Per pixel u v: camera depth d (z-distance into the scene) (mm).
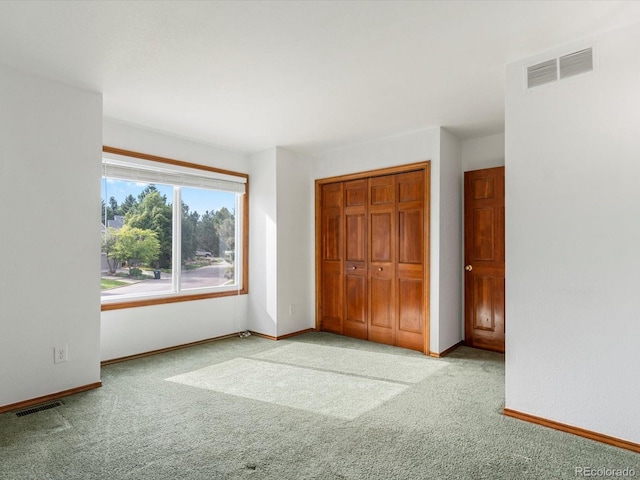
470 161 4297
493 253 4066
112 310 3668
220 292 4645
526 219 2438
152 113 3461
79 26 2092
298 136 4215
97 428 2324
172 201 4266
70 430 2297
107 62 2520
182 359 3773
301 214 4977
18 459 1981
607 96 2152
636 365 2059
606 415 2145
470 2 1884
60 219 2820
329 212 4965
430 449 2094
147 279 4047
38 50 2359
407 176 4199
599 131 2178
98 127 3021
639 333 2051
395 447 2115
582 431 2215
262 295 4766
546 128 2363
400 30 2137
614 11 1952
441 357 3840
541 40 2248
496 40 2246
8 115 2582
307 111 3432
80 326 2916
